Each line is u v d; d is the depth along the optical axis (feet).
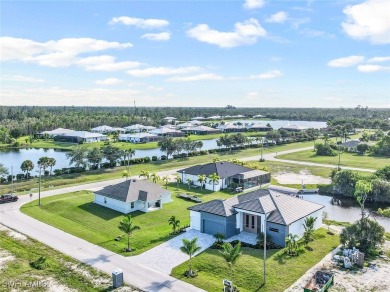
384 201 254.88
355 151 480.23
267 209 164.76
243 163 332.19
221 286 123.24
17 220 191.93
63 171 324.19
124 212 206.80
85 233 173.99
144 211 210.18
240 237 168.25
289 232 159.94
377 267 139.85
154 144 558.97
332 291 120.16
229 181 283.18
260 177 293.84
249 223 173.99
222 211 168.76
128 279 128.06
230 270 134.62
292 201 180.86
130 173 323.57
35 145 534.78
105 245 159.33
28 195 245.65
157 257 146.61
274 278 128.98
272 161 402.72
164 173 330.75
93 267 137.39
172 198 242.17
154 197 215.51
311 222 164.55
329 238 170.30
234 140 494.18
